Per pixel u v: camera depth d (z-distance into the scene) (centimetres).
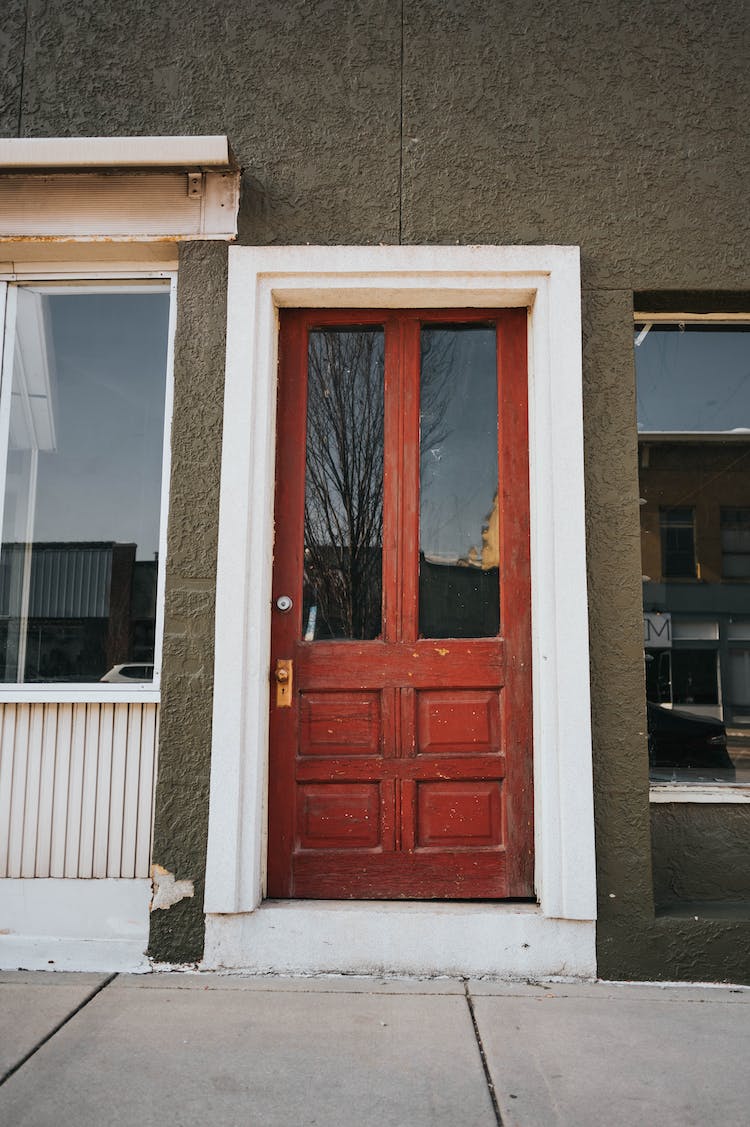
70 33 363
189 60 360
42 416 365
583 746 321
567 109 354
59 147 336
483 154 352
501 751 343
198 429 341
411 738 343
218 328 345
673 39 357
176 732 328
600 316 344
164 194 350
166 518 351
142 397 365
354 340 367
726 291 346
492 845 340
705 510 371
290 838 339
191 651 331
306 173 351
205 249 348
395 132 354
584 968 317
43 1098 236
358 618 352
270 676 346
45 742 340
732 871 347
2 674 352
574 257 342
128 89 360
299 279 347
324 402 364
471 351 367
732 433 375
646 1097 240
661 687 361
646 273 346
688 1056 261
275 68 358
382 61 358
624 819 323
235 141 354
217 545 335
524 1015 287
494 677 345
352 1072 250
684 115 354
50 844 336
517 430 358
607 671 329
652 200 349
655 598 366
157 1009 289
